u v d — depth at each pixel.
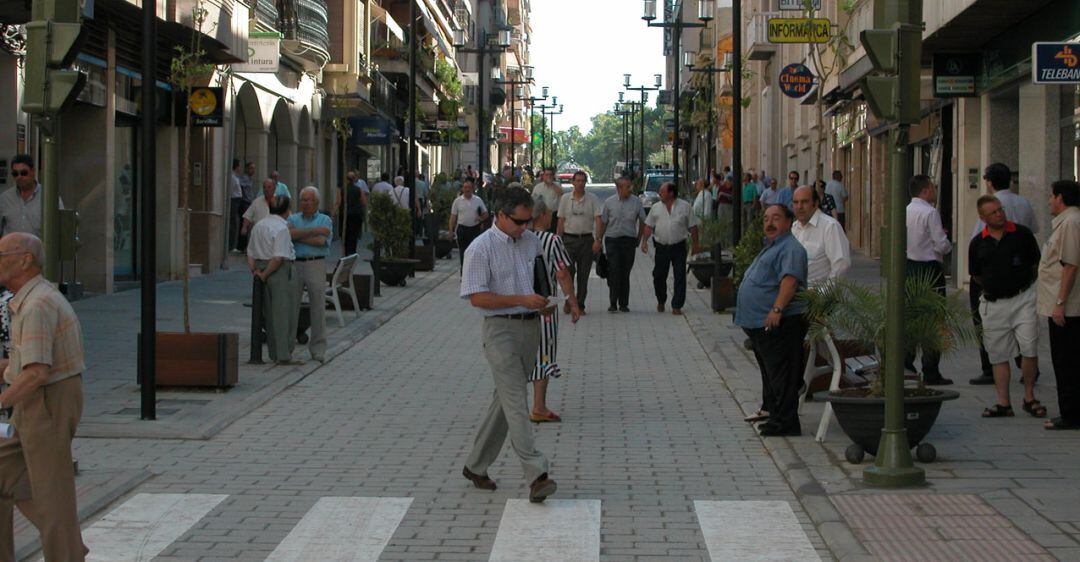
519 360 8.09
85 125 21.16
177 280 24.78
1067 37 16.36
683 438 10.16
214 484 8.54
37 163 18.62
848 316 8.99
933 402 8.73
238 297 21.30
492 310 8.07
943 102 24.28
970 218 21.88
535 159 146.00
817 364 11.45
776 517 7.66
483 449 8.34
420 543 7.12
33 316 5.92
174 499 8.10
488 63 91.56
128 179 23.83
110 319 17.58
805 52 35.56
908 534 7.07
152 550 6.96
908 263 11.95
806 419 10.66
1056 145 18.00
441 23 65.56
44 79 8.30
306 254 14.12
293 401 11.88
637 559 6.81
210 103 24.08
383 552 6.94
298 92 35.69
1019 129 19.45
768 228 9.78
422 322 18.72
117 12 20.02
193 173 26.41
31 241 6.02
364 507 7.90
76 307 19.14
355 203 29.58
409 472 8.92
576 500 8.09
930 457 8.88
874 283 23.02
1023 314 10.55
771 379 9.95
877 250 30.95
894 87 8.17
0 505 6.11
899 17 8.17
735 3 18.95
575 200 19.36
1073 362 9.97
